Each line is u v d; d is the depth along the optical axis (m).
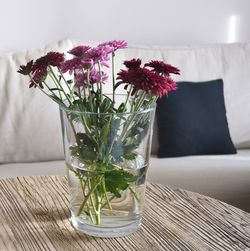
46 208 1.26
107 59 1.10
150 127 1.13
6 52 2.33
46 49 2.14
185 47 2.37
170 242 1.11
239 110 2.33
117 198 1.12
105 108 1.12
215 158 2.19
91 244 1.10
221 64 2.36
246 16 2.71
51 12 2.38
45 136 2.07
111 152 1.09
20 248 1.08
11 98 2.05
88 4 2.43
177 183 1.99
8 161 2.08
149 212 1.24
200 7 2.62
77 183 1.12
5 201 1.29
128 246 1.09
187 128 2.18
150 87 1.02
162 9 2.56
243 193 2.02
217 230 1.17
